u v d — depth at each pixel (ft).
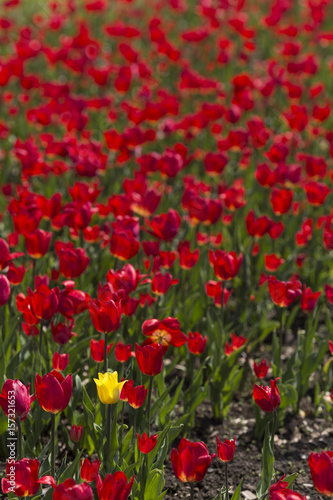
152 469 12.57
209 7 44.27
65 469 11.73
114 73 40.14
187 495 14.20
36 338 16.01
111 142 24.06
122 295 13.74
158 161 21.95
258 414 15.75
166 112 29.32
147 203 18.97
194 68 43.62
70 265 14.42
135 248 15.66
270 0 60.34
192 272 20.07
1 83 32.30
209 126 31.71
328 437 16.17
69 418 14.82
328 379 17.37
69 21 54.19
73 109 27.84
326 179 27.27
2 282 13.60
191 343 14.30
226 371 15.97
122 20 54.13
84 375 16.58
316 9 45.70
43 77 41.93
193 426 16.22
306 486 14.49
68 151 23.81
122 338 16.61
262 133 25.62
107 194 26.68
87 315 16.66
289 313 21.68
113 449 12.76
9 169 29.12
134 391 11.81
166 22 53.01
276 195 19.62
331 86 41.16
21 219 16.42
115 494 9.91
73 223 17.30
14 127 32.99
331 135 25.54
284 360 19.42
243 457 15.35
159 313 17.95
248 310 20.22
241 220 23.81
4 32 46.44
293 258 21.95
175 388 17.66
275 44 48.91
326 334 20.67
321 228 23.43
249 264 21.42
